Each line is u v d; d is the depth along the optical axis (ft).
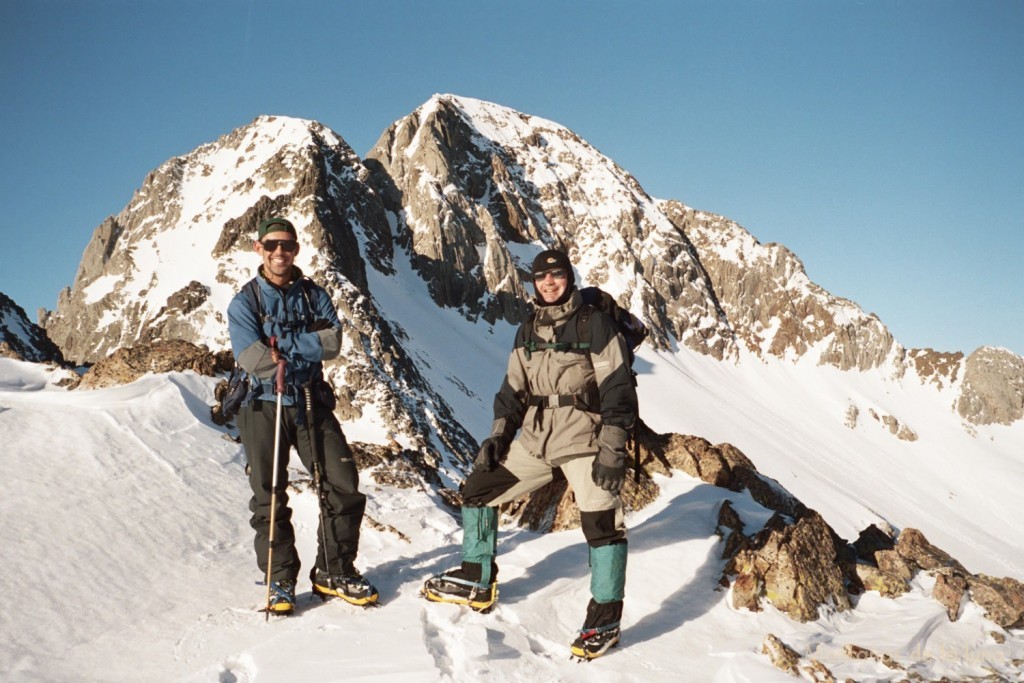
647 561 15.75
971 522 373.81
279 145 442.09
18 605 13.55
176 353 31.63
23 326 180.96
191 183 435.53
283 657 11.84
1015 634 14.82
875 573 16.12
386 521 19.34
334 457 14.19
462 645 12.15
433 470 28.19
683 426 398.83
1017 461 448.24
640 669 12.26
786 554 15.06
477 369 390.83
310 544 18.28
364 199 454.81
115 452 21.49
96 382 31.17
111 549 16.25
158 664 12.21
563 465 13.48
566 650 13.00
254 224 373.40
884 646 13.50
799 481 358.02
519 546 16.75
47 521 16.76
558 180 595.88
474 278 461.78
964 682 11.93
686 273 550.36
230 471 22.53
